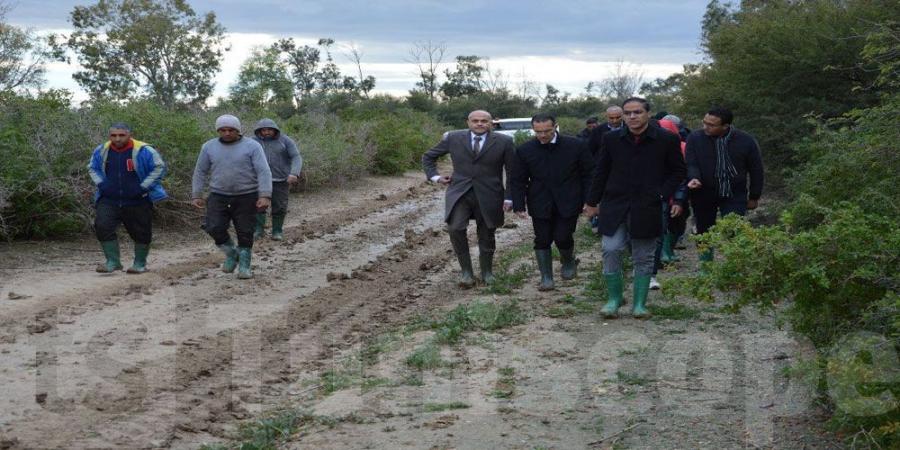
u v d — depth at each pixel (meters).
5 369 6.62
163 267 11.05
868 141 8.44
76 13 53.84
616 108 11.35
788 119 15.69
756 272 5.42
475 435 5.66
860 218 5.50
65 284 9.73
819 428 5.67
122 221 10.60
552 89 75.12
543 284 10.16
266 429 5.74
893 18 14.75
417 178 26.66
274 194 13.80
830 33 15.10
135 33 53.00
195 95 55.28
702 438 5.58
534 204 10.08
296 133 23.44
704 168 9.73
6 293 9.17
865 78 15.50
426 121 40.25
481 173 10.42
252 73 38.09
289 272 11.23
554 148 9.97
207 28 55.72
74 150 13.23
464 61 76.62
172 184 14.18
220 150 10.63
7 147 12.38
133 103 15.77
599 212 8.79
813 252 5.34
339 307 9.37
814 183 9.23
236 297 9.58
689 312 8.70
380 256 12.65
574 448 5.45
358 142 25.64
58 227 12.66
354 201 19.98
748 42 16.23
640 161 8.46
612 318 8.70
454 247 10.50
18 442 5.25
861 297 5.37
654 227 8.51
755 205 9.95
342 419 5.99
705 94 17.23
